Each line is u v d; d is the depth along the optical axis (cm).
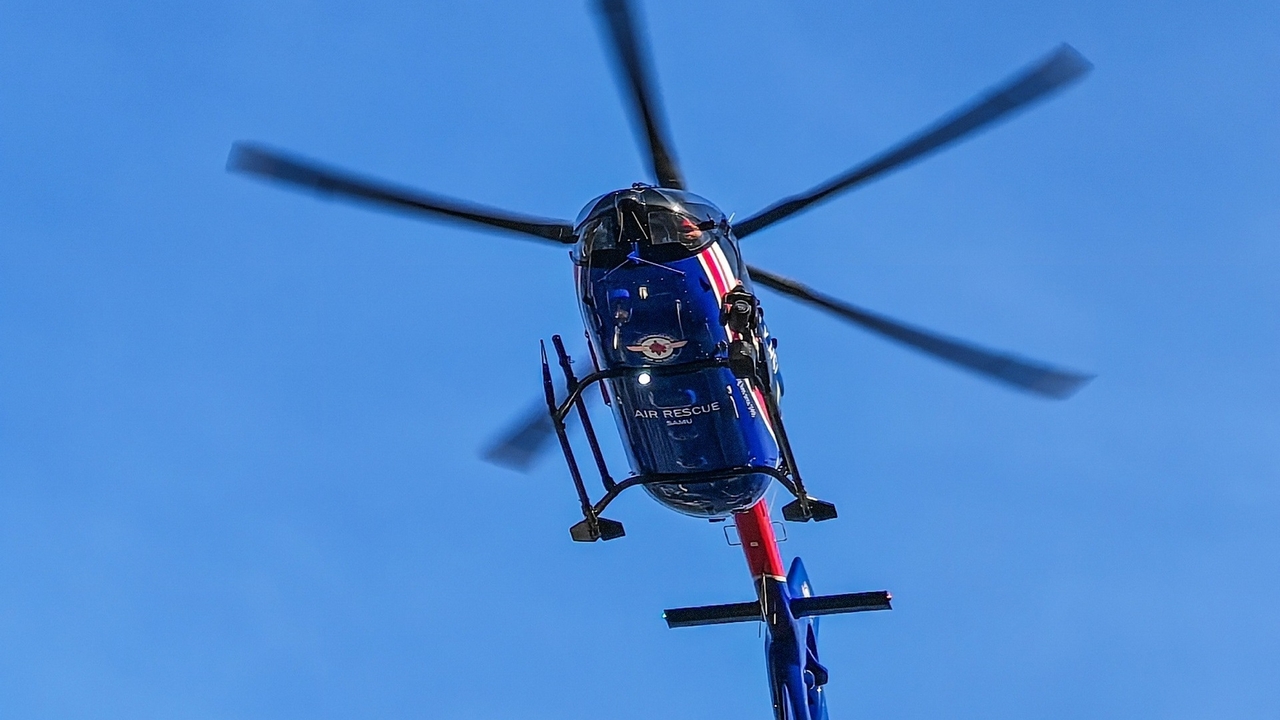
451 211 5875
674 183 6078
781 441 6016
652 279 5725
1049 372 5766
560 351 6025
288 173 5862
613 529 6144
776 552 7275
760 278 6297
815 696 7575
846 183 5844
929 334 5919
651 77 5812
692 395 5934
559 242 5991
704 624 7225
